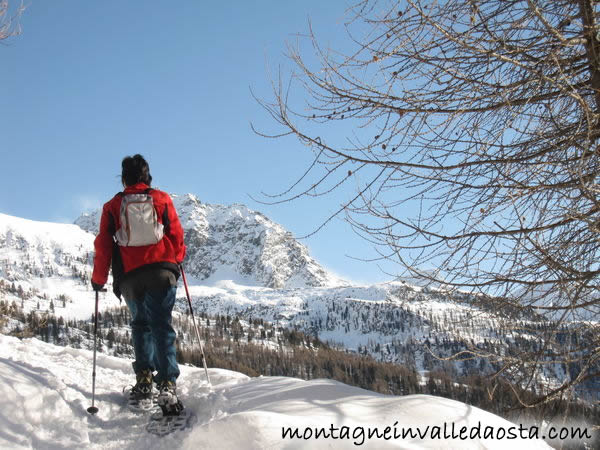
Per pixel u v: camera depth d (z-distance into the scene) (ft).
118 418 11.63
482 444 8.82
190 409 12.04
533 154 12.01
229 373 15.24
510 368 10.87
